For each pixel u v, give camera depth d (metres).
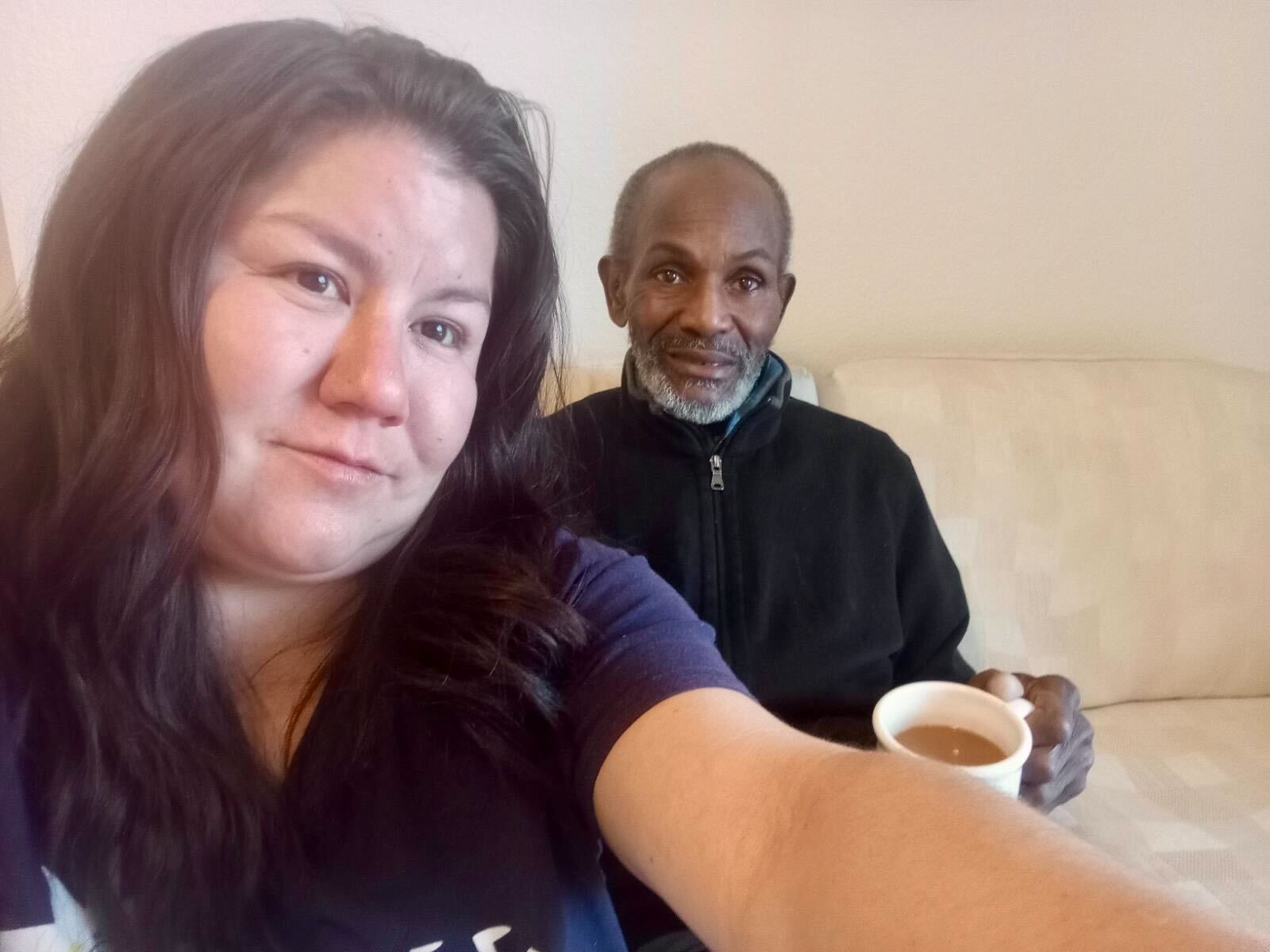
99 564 0.44
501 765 0.52
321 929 0.49
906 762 0.39
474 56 1.08
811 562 0.95
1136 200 1.27
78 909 0.48
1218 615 1.12
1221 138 1.26
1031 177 1.24
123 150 0.42
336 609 0.54
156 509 0.43
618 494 0.95
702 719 0.47
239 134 0.40
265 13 1.03
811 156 1.18
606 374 1.09
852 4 1.12
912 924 0.32
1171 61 1.21
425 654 0.53
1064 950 0.29
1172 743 1.04
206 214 0.40
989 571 1.08
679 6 1.09
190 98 0.41
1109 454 1.11
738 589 0.93
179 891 0.48
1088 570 1.09
